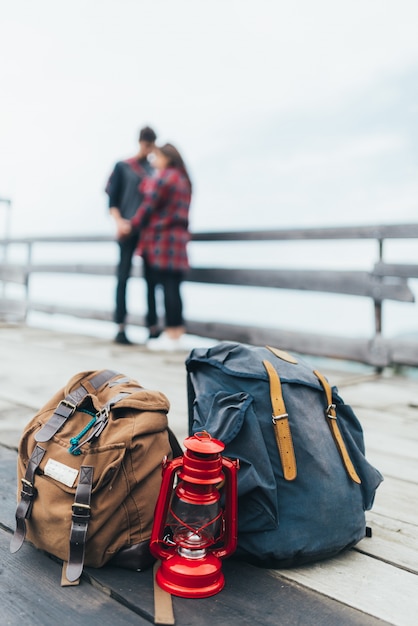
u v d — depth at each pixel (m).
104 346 5.00
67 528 1.19
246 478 1.22
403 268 3.98
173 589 1.15
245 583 1.22
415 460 2.09
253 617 1.09
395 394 3.35
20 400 2.77
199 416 1.38
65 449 1.25
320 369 4.27
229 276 4.98
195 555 1.19
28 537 1.30
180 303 4.76
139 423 1.26
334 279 4.34
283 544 1.24
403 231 3.94
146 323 5.21
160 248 4.48
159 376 3.58
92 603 1.12
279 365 1.39
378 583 1.25
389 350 4.05
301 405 1.33
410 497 1.75
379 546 1.43
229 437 1.25
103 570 1.24
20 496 1.33
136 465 1.23
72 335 5.75
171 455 1.34
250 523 1.24
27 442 1.35
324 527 1.27
